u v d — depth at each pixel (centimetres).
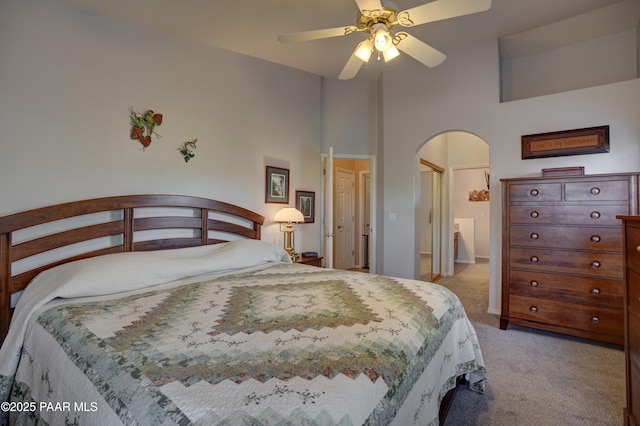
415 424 116
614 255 256
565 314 276
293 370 96
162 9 251
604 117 290
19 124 213
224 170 324
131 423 80
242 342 116
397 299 168
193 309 154
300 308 154
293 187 392
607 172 288
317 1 250
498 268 349
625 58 317
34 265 219
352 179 626
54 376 117
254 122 351
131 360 103
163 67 283
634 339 151
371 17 201
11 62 211
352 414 83
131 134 263
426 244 541
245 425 73
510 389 205
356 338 119
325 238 424
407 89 400
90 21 245
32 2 220
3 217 202
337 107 434
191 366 98
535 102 321
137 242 266
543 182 284
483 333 298
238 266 253
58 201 228
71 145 234
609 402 190
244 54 341
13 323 160
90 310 153
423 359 127
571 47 343
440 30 316
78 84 238
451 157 546
